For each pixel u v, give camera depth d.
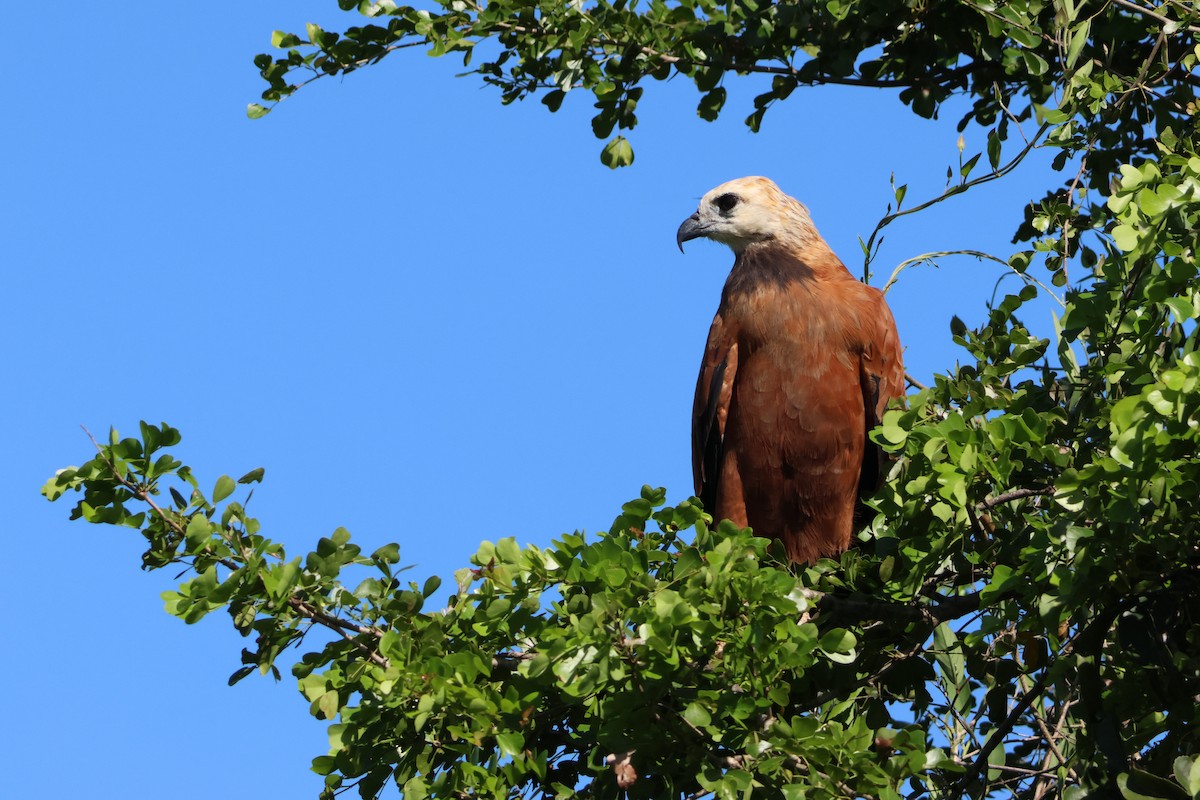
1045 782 8.94
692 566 7.22
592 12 11.21
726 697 7.21
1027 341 8.88
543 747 8.05
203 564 7.50
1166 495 6.46
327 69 11.13
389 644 7.37
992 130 10.56
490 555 7.62
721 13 11.41
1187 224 7.07
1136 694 7.84
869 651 8.89
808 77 10.94
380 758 7.76
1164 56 9.23
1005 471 7.57
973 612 8.71
